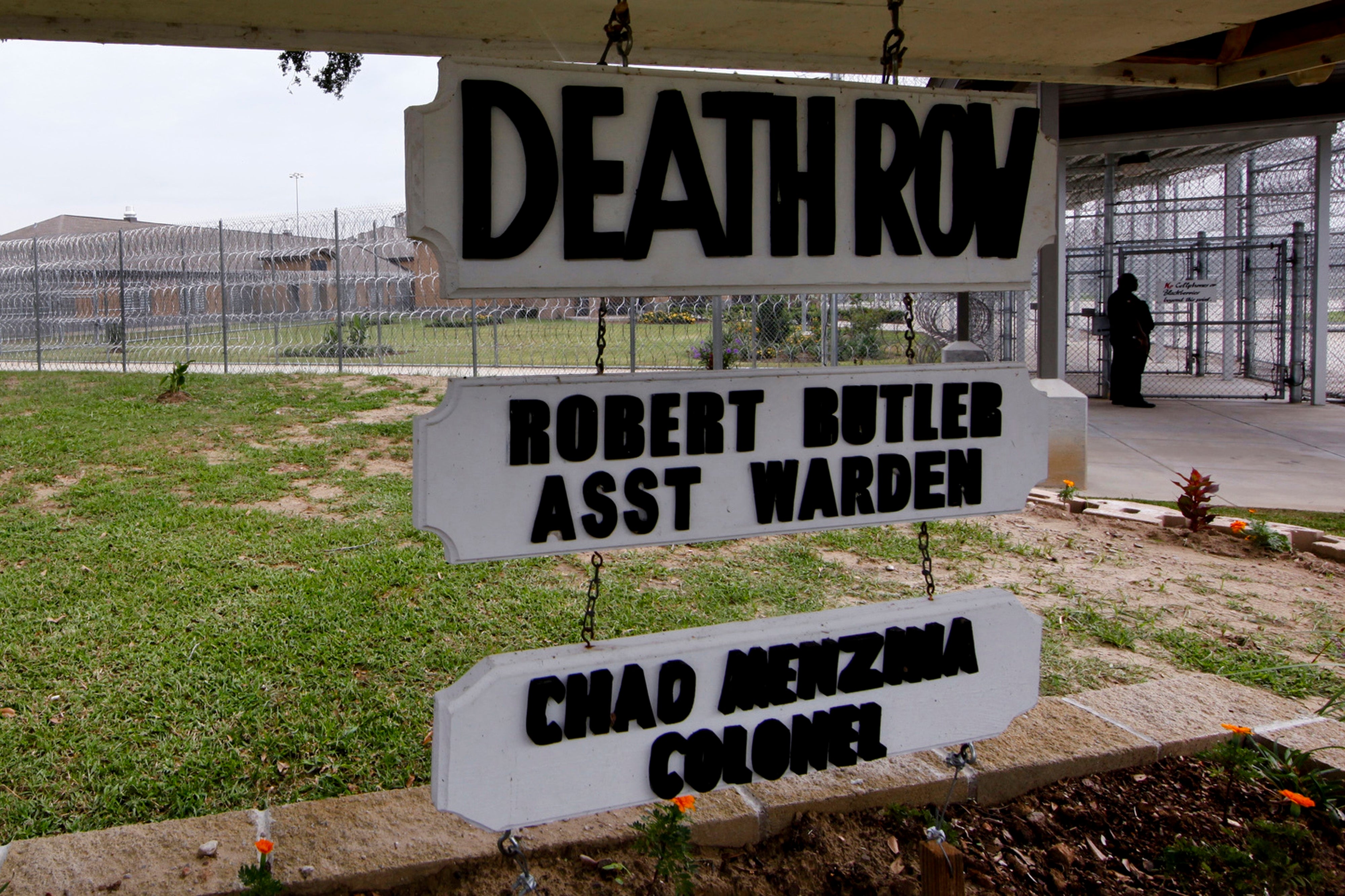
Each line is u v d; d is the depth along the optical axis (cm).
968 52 397
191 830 267
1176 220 1656
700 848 276
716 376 217
